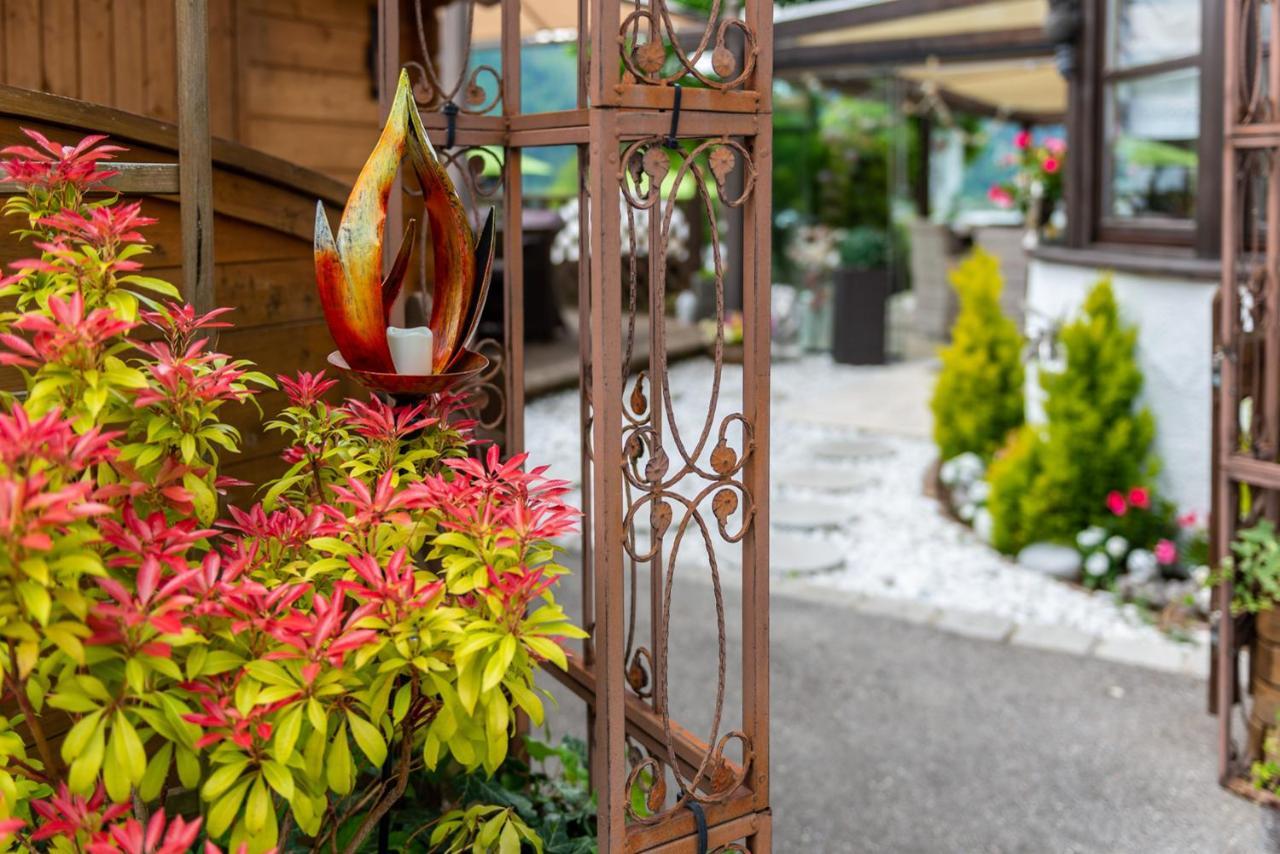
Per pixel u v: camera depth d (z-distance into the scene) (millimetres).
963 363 6703
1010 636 4492
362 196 1741
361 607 1441
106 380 1395
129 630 1283
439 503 1578
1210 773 3441
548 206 12305
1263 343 3439
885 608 4789
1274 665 3270
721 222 10742
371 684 1489
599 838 1715
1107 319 5262
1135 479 5184
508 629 1500
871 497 6555
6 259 1879
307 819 1389
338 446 1849
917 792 3332
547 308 10461
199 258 1858
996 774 3438
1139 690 4020
